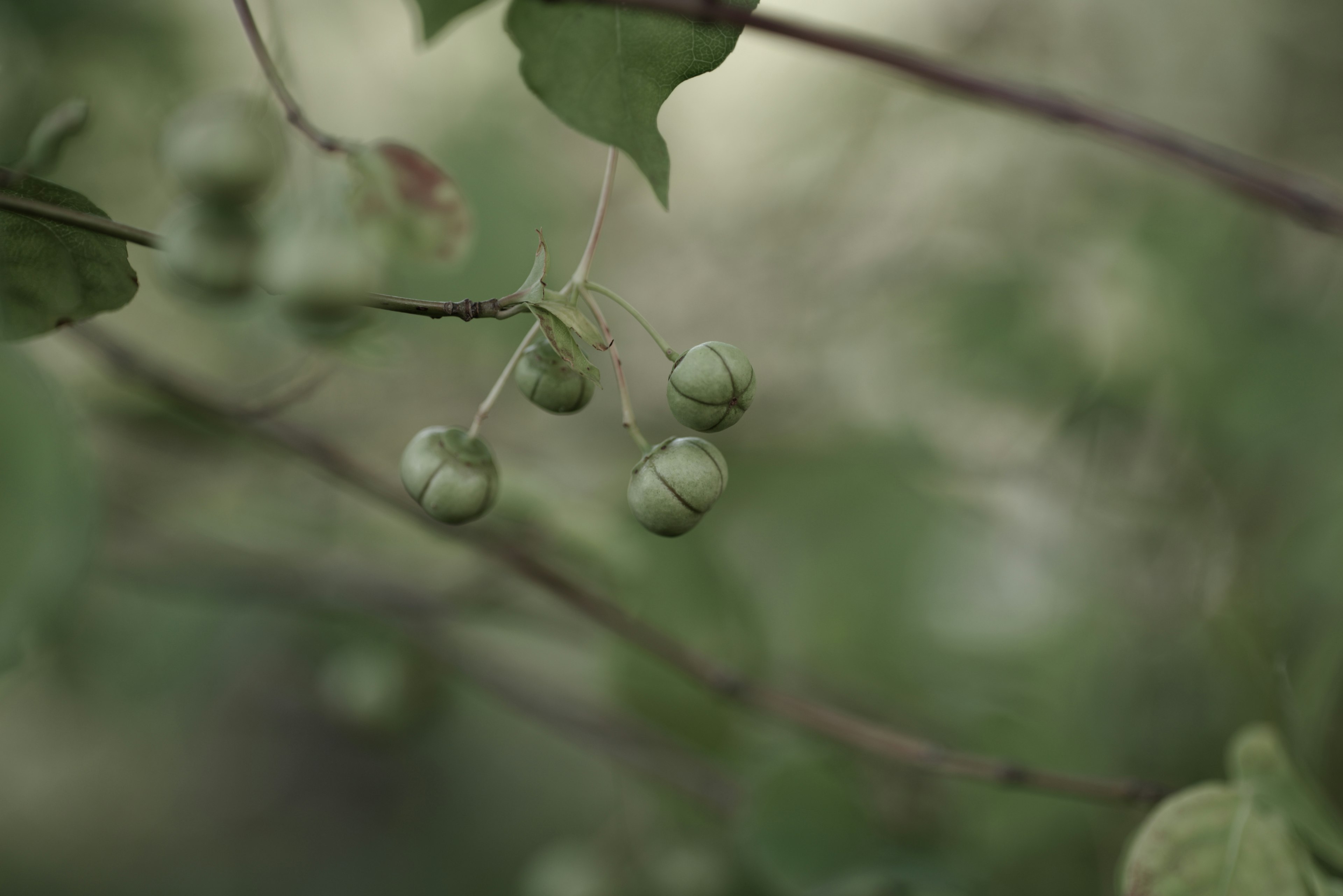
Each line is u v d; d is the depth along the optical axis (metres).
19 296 0.27
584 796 0.70
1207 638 0.41
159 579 0.40
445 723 0.58
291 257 0.30
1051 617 0.44
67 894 0.71
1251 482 0.45
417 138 0.47
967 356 0.49
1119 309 0.48
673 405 0.27
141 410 0.40
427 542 0.44
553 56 0.27
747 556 0.46
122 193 0.41
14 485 0.27
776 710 0.34
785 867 0.35
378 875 0.70
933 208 0.57
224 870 0.72
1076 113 0.29
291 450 0.35
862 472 0.46
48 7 0.39
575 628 0.45
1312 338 0.45
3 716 0.67
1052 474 0.50
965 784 0.38
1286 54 0.58
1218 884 0.29
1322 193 0.29
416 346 0.43
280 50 0.29
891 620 0.44
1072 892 0.38
